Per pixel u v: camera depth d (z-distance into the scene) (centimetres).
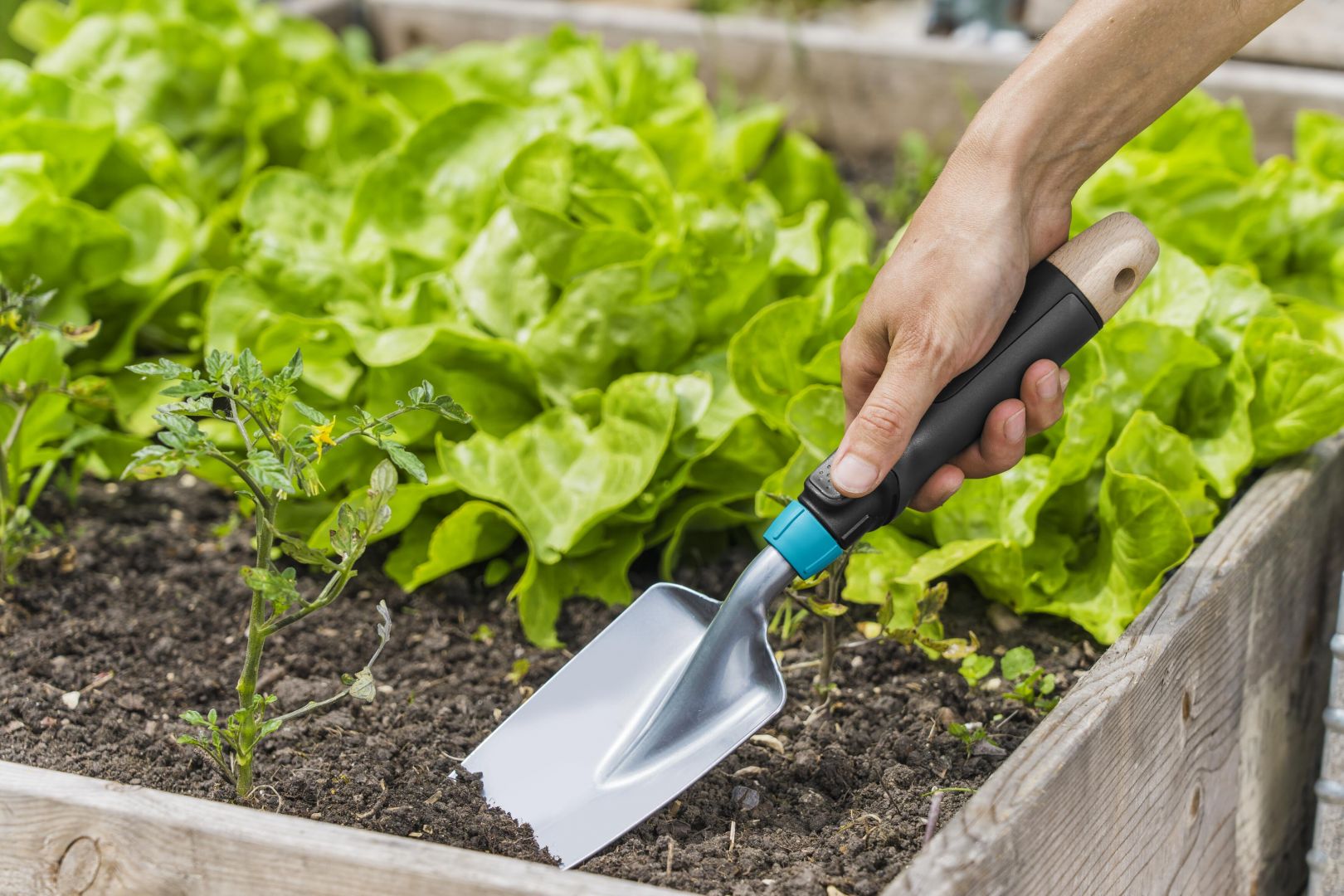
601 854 103
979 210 103
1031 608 133
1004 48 235
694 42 245
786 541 108
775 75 243
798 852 103
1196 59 103
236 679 129
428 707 126
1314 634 146
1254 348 141
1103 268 106
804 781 113
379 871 88
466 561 143
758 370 142
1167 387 144
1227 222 175
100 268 165
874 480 101
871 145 241
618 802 107
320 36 225
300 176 169
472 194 163
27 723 120
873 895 97
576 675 116
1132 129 107
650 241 148
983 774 114
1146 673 105
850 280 149
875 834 105
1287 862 150
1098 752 99
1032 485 132
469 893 87
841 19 381
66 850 95
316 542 141
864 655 130
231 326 156
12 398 135
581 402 147
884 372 104
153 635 135
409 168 164
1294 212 173
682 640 118
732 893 98
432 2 256
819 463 133
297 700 125
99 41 200
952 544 131
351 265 161
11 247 159
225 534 153
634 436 139
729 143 209
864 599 131
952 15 266
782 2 379
